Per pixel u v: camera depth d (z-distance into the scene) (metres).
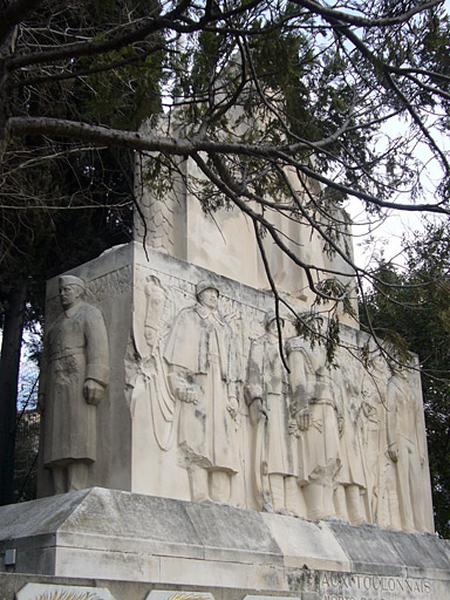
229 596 7.00
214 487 9.68
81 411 9.32
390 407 12.88
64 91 10.70
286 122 9.02
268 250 12.54
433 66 7.83
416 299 9.73
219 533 8.95
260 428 10.44
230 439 9.98
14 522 8.09
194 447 9.48
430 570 11.66
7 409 13.62
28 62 6.15
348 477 11.54
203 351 9.95
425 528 12.78
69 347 9.60
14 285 13.70
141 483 8.88
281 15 7.07
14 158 11.58
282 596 7.46
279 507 10.38
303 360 11.34
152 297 9.69
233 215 11.89
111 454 9.08
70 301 9.92
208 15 6.28
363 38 7.50
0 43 6.11
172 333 9.80
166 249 10.98
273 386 10.84
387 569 10.86
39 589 5.86
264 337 11.03
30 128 6.40
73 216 13.88
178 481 9.31
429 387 17.77
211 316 10.33
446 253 8.03
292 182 12.30
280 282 12.42
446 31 7.69
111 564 7.62
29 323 15.94
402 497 12.59
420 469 13.11
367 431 12.40
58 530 7.36
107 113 7.58
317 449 11.02
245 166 8.86
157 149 6.95
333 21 6.72
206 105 9.29
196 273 10.48
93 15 10.63
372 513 11.99
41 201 11.15
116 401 9.25
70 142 11.96
